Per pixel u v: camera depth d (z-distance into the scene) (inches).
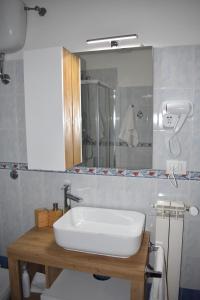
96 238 48.3
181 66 57.9
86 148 66.8
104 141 65.3
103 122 64.7
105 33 61.9
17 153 72.6
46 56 55.8
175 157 60.8
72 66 61.3
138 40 60.0
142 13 59.0
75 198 65.9
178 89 58.6
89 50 62.9
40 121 58.4
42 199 72.9
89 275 59.7
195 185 60.4
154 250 57.7
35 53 56.5
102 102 64.1
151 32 59.0
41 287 62.1
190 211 58.6
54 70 55.7
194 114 58.3
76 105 64.1
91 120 65.5
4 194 76.4
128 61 60.6
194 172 60.1
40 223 65.3
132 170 64.1
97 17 61.8
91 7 61.9
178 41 57.6
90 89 64.3
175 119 58.0
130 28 60.2
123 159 64.6
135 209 65.4
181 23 57.0
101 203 67.7
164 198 62.9
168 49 58.2
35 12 65.4
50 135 58.2
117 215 60.7
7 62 69.2
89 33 62.9
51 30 65.1
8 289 60.8
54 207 67.1
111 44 61.3
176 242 59.7
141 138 62.5
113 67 61.8
